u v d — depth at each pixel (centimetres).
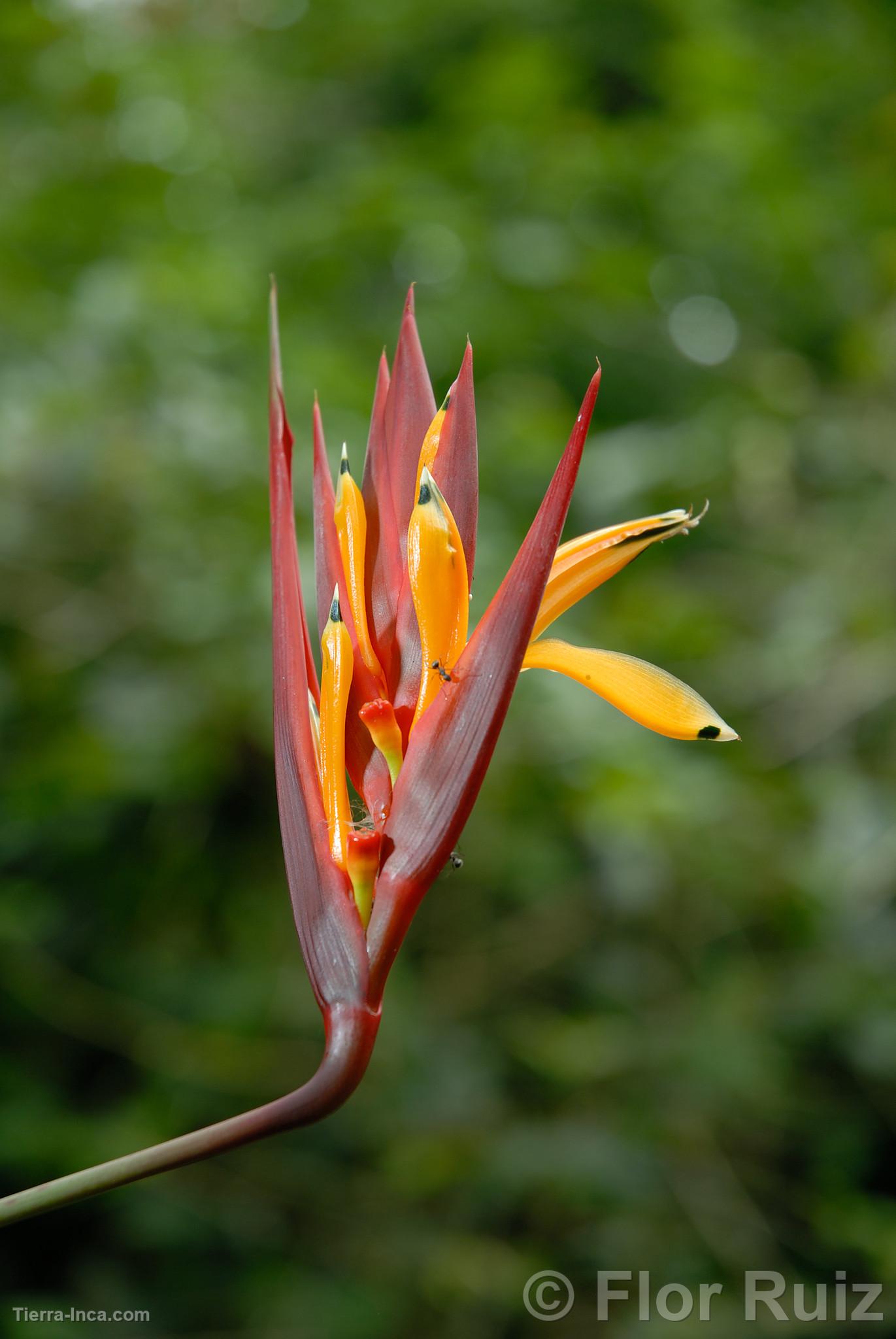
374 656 58
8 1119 119
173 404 132
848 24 192
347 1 196
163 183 157
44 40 153
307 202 171
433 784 57
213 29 191
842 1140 135
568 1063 132
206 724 129
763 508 163
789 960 144
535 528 57
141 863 136
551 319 172
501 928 143
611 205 186
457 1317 121
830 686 151
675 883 142
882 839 139
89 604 129
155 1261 121
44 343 134
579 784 129
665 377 180
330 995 56
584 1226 128
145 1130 123
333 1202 126
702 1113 132
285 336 146
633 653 147
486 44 190
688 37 182
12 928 121
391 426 60
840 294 183
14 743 129
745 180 177
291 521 58
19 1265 119
